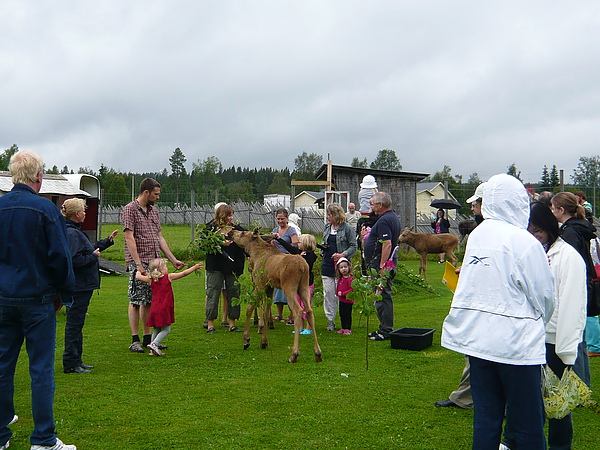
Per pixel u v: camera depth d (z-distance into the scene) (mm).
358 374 6328
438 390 5754
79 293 6355
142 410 5156
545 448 3324
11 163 4340
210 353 7363
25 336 4199
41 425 4125
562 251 3895
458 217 29828
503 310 3322
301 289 7129
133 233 7301
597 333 7195
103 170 75812
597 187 24547
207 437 4543
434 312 10609
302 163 119188
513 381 3287
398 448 4344
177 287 14375
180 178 88000
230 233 8430
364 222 10156
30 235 4121
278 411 5145
